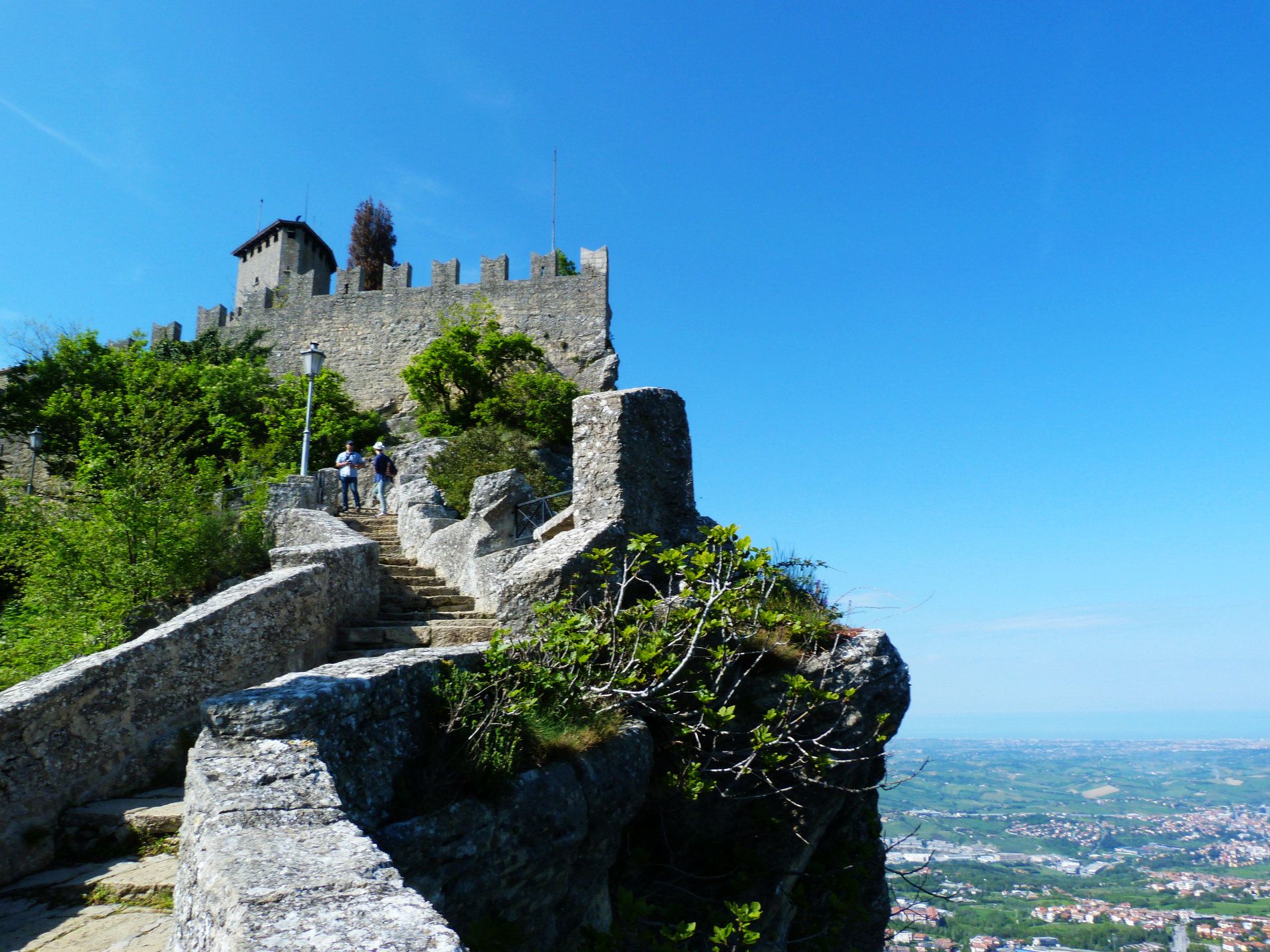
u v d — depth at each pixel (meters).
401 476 19.66
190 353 40.25
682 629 6.29
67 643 9.09
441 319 40.16
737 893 6.56
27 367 30.73
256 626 6.73
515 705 4.84
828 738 6.67
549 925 4.74
